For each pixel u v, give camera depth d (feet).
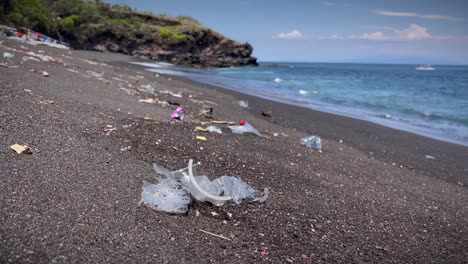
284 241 1.76
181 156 2.67
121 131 2.94
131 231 1.54
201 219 1.81
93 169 2.08
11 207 1.49
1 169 1.79
